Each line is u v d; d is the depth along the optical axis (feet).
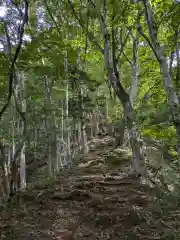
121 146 53.21
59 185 29.99
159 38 31.27
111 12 28.99
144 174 30.58
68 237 16.75
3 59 22.11
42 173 40.88
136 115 30.55
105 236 16.88
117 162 41.70
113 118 58.80
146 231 17.02
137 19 25.70
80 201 23.82
